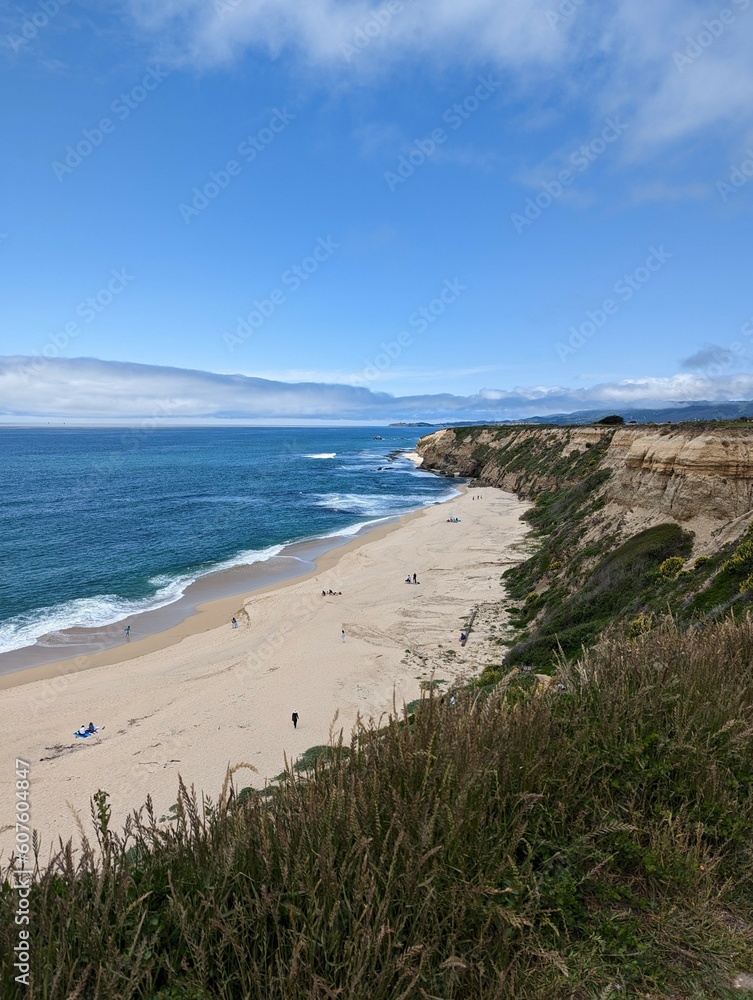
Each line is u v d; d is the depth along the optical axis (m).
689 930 2.74
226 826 2.89
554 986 2.35
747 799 3.43
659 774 3.63
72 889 2.49
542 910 2.71
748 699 4.38
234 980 2.32
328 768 3.49
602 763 3.70
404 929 2.52
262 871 2.70
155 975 2.31
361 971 2.08
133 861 2.92
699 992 2.46
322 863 2.59
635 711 4.06
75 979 2.20
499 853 2.91
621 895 2.95
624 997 2.43
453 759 3.29
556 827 3.19
